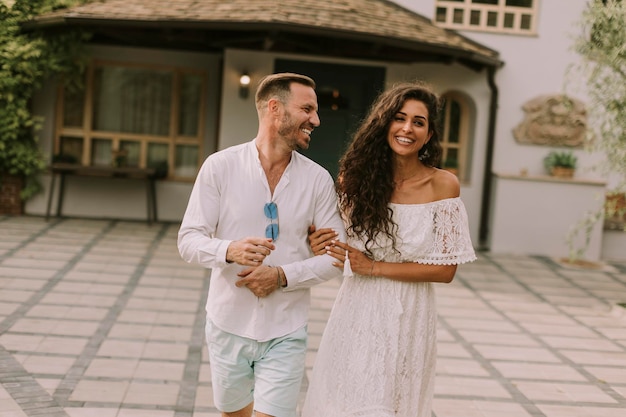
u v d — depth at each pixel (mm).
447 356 5762
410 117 2881
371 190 2928
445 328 6605
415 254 2936
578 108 10844
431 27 10445
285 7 9266
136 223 10625
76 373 4727
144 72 10922
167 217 10969
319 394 3025
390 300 2947
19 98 10172
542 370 5562
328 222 2949
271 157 2877
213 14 9031
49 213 10344
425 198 2963
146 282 7395
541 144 10914
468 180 10938
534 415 4609
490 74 10664
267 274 2801
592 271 9781
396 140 2900
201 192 2881
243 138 10336
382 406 2902
